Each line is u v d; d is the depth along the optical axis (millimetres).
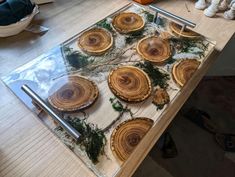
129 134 308
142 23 473
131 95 349
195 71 403
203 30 523
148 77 377
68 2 557
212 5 550
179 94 373
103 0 572
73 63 390
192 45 446
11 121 331
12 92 360
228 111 858
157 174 671
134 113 334
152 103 349
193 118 809
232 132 797
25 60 422
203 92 912
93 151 293
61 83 357
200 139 771
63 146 308
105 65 390
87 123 315
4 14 422
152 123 324
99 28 452
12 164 291
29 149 305
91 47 415
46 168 290
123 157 288
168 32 462
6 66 409
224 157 735
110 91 354
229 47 830
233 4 546
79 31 485
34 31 475
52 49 414
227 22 552
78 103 330
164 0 596
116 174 279
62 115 320
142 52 415
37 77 368
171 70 393
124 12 497
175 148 726
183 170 691
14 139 314
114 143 298
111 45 423
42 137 317
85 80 364
